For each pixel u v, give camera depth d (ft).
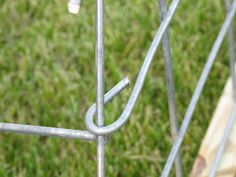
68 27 2.32
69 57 2.20
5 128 0.93
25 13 2.41
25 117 1.98
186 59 2.11
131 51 2.20
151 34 2.25
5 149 1.88
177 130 1.30
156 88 2.05
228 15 1.46
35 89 2.09
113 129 0.91
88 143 1.86
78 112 1.97
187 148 1.83
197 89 1.36
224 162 1.63
